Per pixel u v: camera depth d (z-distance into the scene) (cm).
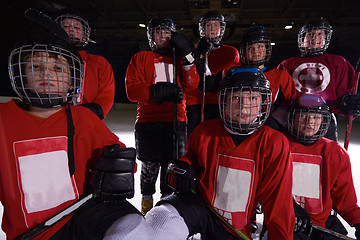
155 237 73
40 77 70
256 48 154
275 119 125
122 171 73
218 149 100
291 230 89
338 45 1355
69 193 77
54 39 71
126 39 1393
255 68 92
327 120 111
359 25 1062
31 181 72
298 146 117
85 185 85
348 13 1002
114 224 68
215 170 100
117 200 75
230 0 895
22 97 73
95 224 69
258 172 95
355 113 155
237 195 95
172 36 135
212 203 99
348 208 109
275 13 1036
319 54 178
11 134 72
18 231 73
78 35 135
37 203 72
